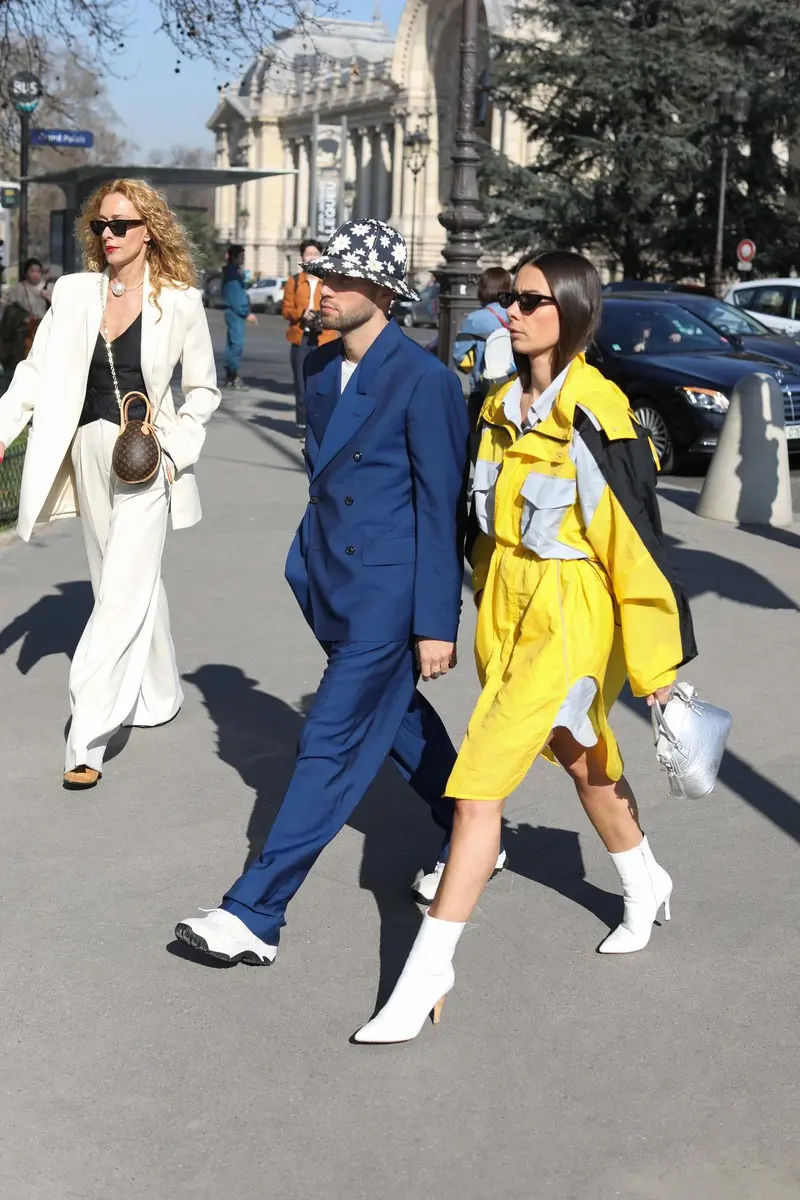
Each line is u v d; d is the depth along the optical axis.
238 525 10.47
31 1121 3.16
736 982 3.86
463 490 3.80
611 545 3.43
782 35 38.91
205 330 5.30
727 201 39.16
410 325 48.66
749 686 6.72
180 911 4.24
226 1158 3.04
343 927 4.16
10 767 5.44
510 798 5.22
